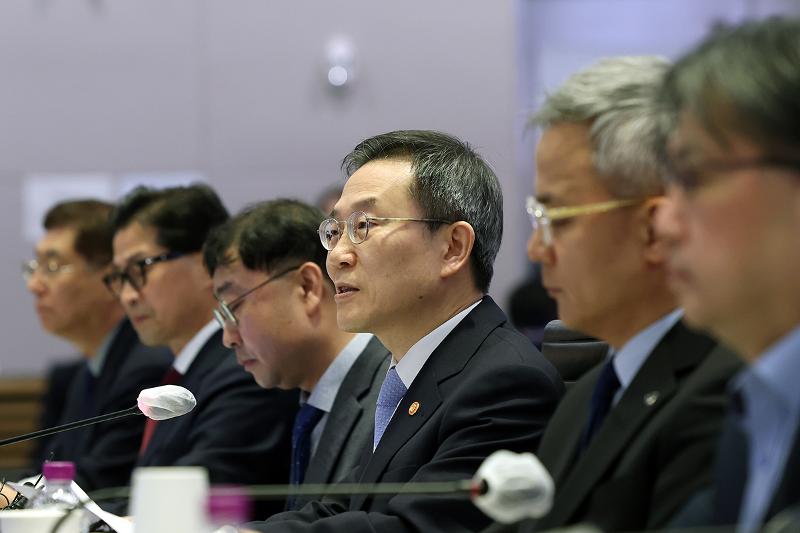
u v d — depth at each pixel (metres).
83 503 5.53
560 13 19.20
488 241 7.30
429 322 7.13
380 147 7.34
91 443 11.30
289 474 9.12
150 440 9.86
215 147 18.08
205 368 9.82
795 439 4.06
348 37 18.06
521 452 6.43
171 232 10.11
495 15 17.95
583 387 5.72
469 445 6.42
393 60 18.00
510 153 17.83
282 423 9.15
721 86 3.99
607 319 5.24
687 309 4.17
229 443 9.00
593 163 5.14
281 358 8.45
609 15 19.23
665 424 4.89
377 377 8.13
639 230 5.11
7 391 16.72
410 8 18.00
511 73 17.94
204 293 10.15
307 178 18.08
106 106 18.06
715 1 19.34
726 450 4.50
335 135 18.03
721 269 4.00
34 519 5.52
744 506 4.36
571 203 5.18
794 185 3.92
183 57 18.12
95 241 12.29
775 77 3.93
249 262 8.41
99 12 18.08
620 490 4.88
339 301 7.19
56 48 18.05
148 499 4.19
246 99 18.06
